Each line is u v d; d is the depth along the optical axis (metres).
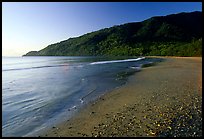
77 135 7.99
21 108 11.83
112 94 14.87
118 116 9.91
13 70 39.88
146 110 10.65
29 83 21.69
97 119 9.65
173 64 46.53
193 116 9.50
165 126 8.43
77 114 10.52
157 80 20.86
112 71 32.66
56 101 13.38
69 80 23.25
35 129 8.74
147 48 169.50
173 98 13.01
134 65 47.41
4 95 15.45
